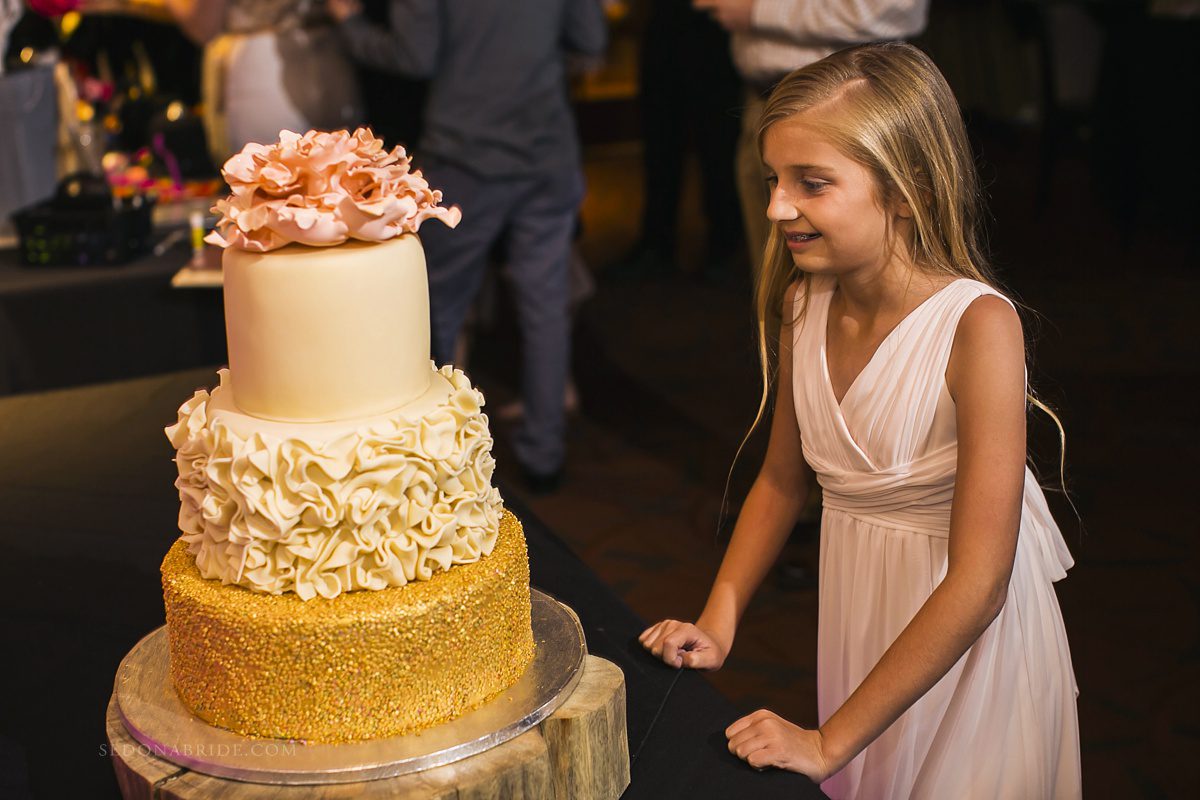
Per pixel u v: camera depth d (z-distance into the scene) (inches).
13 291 103.0
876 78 47.1
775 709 93.7
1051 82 234.8
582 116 323.3
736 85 201.8
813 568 114.1
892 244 48.9
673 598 110.9
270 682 39.4
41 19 138.4
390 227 40.3
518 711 41.0
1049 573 54.5
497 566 42.2
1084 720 91.9
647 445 146.9
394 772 38.2
